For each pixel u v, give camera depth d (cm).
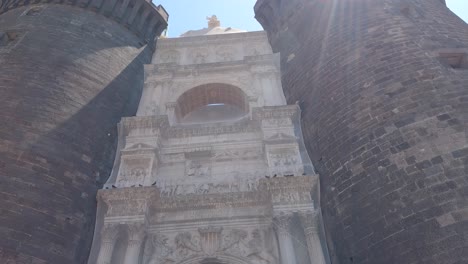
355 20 2456
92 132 2102
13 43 2405
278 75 2423
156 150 1894
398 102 1808
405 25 2234
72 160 1897
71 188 1794
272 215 1581
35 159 1770
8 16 2825
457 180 1452
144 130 2008
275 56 2562
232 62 2534
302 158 1866
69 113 2073
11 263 1434
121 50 2817
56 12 2781
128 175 1788
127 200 1641
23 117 1906
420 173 1531
